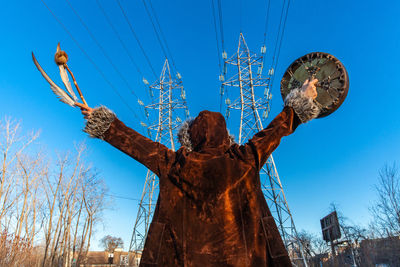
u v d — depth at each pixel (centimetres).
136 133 158
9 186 2000
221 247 133
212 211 138
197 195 141
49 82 154
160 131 2920
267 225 145
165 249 137
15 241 1669
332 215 3316
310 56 246
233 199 140
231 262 130
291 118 161
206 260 131
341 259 3130
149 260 135
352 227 2894
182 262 133
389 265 2148
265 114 2622
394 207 1800
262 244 140
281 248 141
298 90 169
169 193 145
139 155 152
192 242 135
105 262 5791
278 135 155
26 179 2284
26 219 2198
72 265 3422
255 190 146
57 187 2923
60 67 158
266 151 152
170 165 150
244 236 136
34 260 2367
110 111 156
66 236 3080
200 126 163
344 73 221
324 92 224
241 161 149
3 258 1555
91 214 3525
